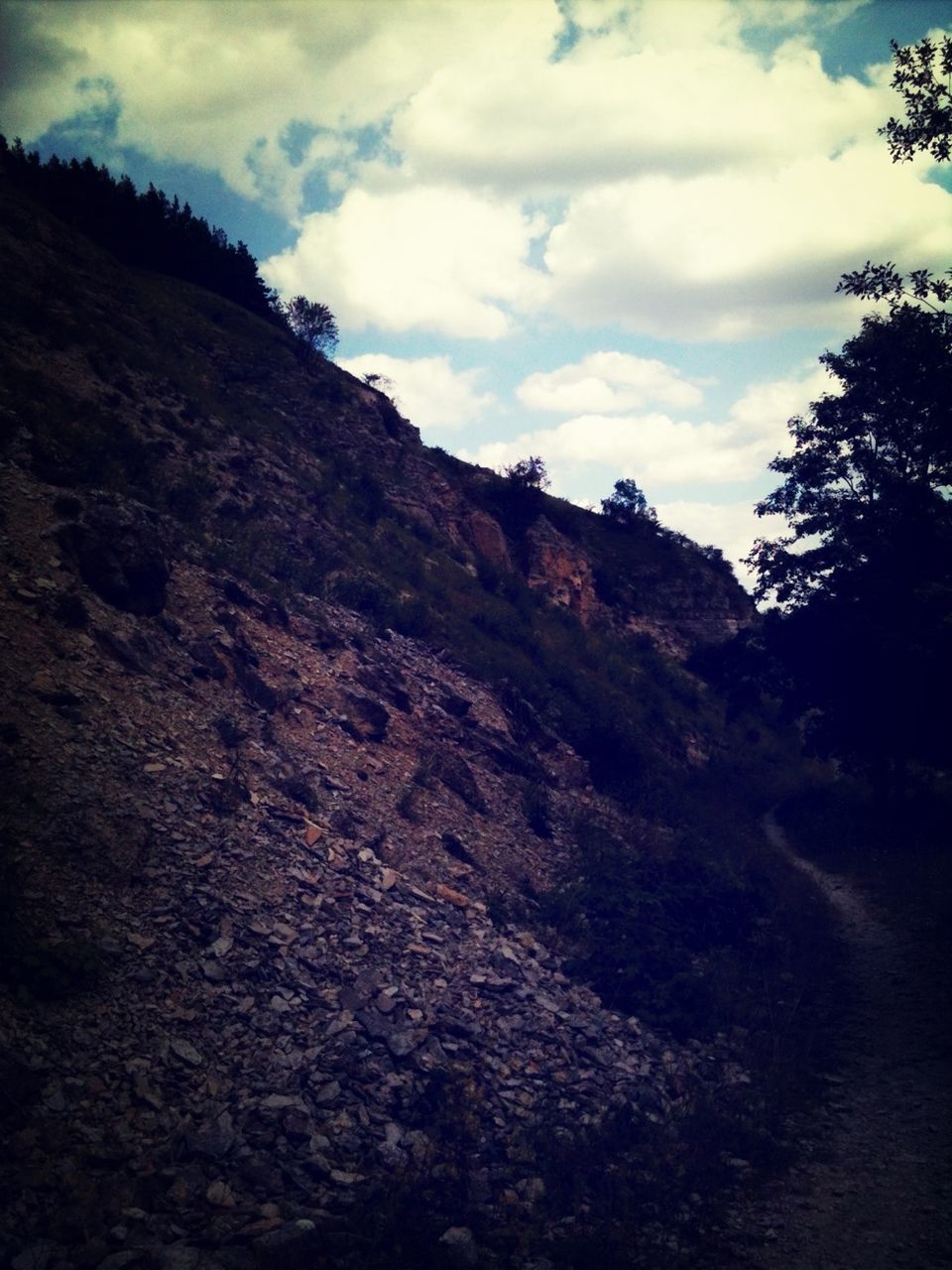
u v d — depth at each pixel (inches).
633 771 1019.9
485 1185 287.1
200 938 368.8
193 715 529.0
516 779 784.9
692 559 2561.5
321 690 677.9
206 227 1998.0
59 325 985.5
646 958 509.4
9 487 597.0
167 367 1155.9
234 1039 325.1
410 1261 236.4
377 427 1626.5
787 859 936.9
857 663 983.6
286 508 1017.5
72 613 525.0
